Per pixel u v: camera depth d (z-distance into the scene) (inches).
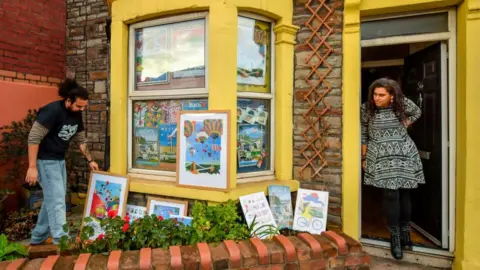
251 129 141.1
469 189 118.2
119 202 139.2
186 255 93.8
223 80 127.2
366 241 137.1
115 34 147.2
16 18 173.5
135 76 150.6
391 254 131.8
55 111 121.9
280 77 142.1
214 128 127.0
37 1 183.0
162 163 144.9
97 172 147.2
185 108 139.5
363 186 225.5
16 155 160.1
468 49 117.3
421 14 129.2
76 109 127.9
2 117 166.2
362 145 134.4
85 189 188.9
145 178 144.5
